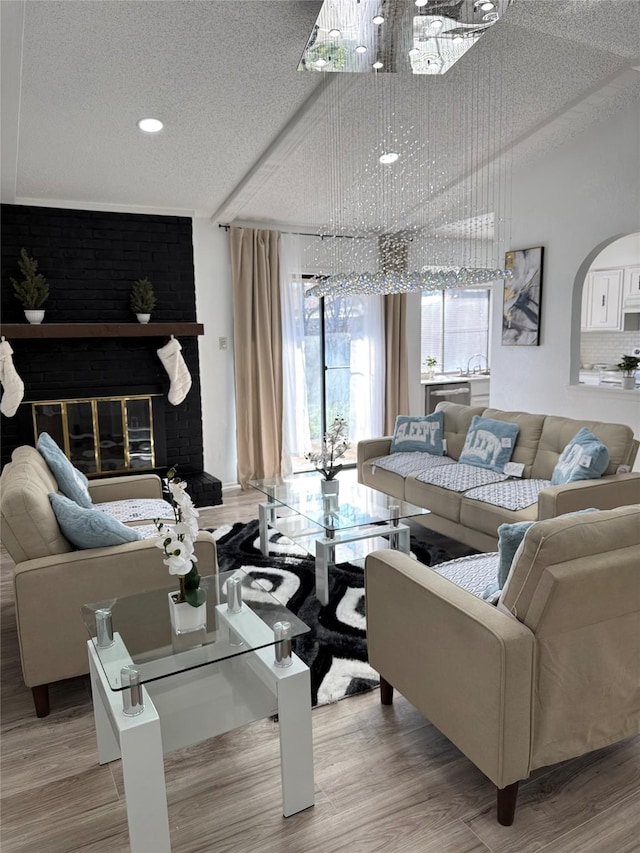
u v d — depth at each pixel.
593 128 4.41
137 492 3.81
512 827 1.73
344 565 3.69
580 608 1.65
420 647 1.95
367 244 6.23
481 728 1.69
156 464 5.24
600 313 7.03
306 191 4.95
